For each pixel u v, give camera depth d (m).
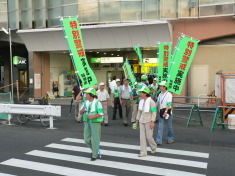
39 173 5.83
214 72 18.08
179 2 17.95
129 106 11.23
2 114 12.12
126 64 13.41
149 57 22.81
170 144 8.27
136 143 8.38
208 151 7.52
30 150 7.62
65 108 17.47
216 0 17.33
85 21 19.66
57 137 9.21
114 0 18.98
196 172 5.87
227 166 6.27
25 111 11.12
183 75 9.22
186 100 18.55
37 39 21.33
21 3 22.09
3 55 33.09
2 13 22.73
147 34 18.34
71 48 7.45
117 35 19.02
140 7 18.77
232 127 7.70
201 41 18.23
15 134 9.66
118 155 7.11
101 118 6.64
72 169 6.05
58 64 25.09
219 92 11.95
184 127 10.96
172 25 18.41
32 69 22.56
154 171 5.92
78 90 11.92
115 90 12.69
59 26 20.77
